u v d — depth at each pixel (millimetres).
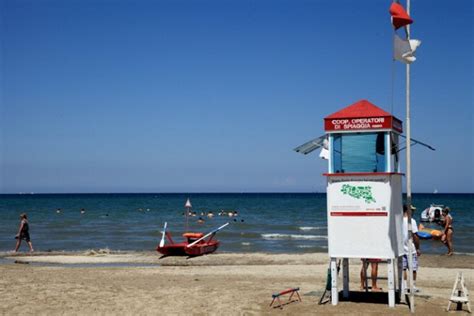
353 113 10047
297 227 44750
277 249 27875
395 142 10438
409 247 9625
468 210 76938
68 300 11461
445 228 23438
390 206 9758
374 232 9820
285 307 10266
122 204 111562
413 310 9523
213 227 45031
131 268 18859
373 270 11812
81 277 15695
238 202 122750
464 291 9805
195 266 19844
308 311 9789
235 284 13812
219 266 19500
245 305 10625
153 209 85562
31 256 23969
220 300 11172
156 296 11758
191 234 25406
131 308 10648
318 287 13008
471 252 25594
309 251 26781
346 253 9977
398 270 10594
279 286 13242
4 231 40219
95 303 11133
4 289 12898
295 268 18328
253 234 37094
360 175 9906
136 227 45156
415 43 9492
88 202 127188
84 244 30781
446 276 16156
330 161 10219
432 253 25000
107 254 24734
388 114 9781
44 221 53875
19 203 120125
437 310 9711
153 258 22859
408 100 9555
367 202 9867
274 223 50656
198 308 10516
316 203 113938
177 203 117312
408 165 9602
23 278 15227
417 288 12156
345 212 9984
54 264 21047
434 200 131000
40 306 10922
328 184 10109
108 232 39375
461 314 9461
